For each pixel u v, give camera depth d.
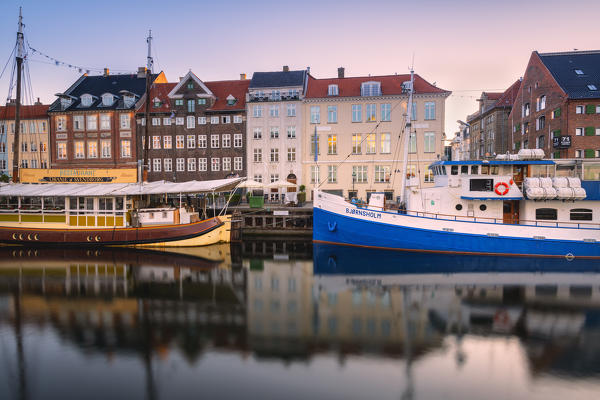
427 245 20.98
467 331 11.61
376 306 13.78
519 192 19.81
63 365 9.57
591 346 10.59
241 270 19.16
